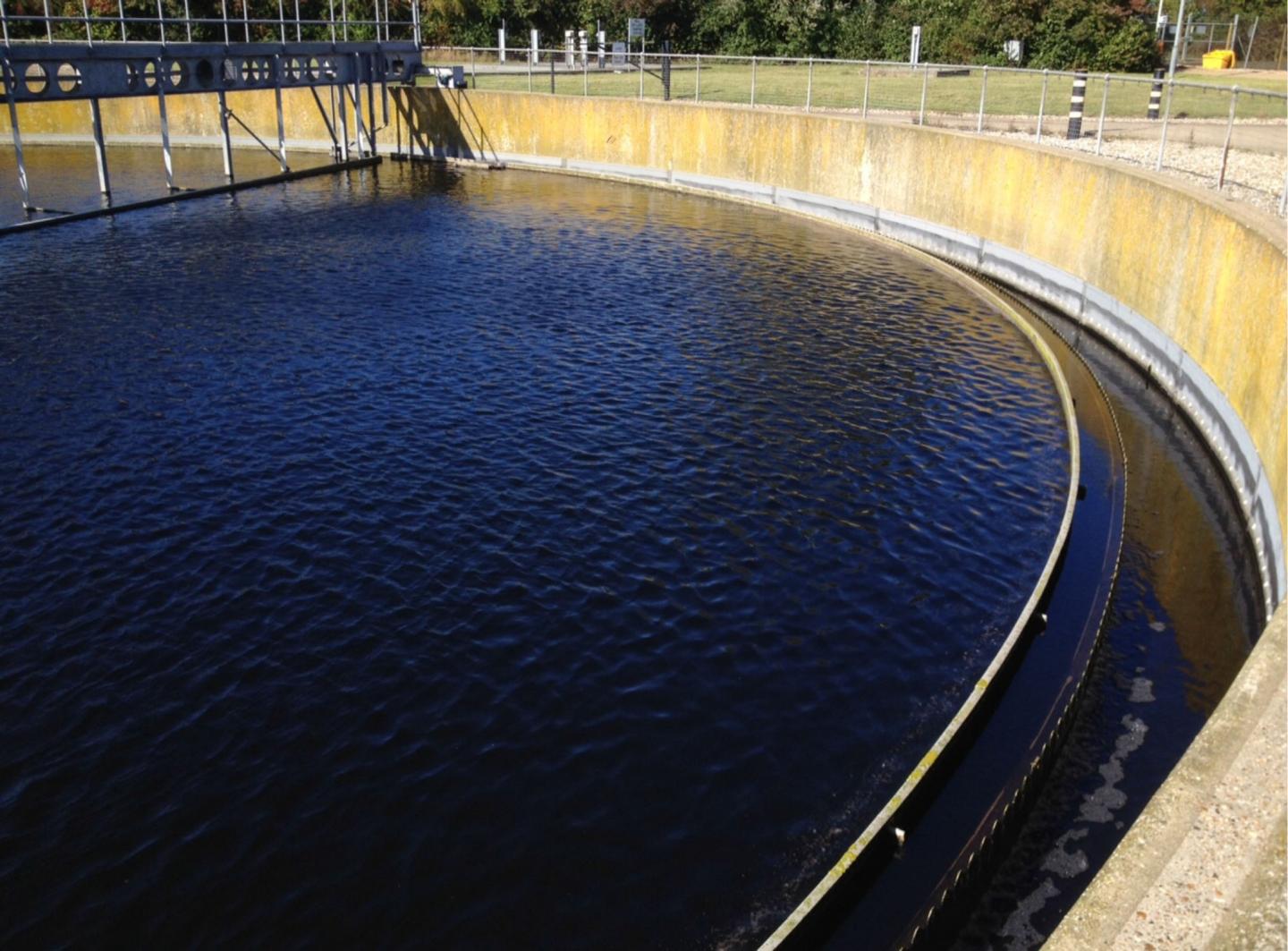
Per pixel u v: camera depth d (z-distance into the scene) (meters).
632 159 43.03
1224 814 7.56
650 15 62.16
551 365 21.84
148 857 9.91
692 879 9.77
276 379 20.86
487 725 11.62
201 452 17.73
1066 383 20.77
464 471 17.27
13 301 25.62
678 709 11.95
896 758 11.32
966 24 52.75
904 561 15.02
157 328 23.73
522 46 66.50
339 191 40.62
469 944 9.10
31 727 11.51
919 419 19.73
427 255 30.33
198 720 11.64
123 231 33.16
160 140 51.31
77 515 15.67
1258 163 26.67
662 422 19.23
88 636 12.98
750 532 15.62
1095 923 6.84
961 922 9.73
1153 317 22.09
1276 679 8.81
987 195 29.53
